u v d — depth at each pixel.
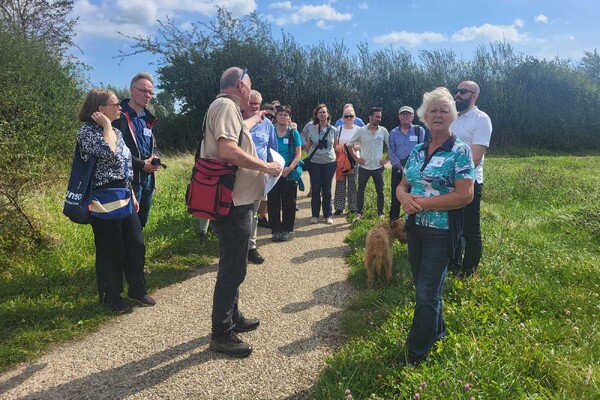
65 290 4.14
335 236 6.49
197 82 22.77
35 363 3.08
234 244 3.03
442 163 2.71
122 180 3.79
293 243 6.16
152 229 6.07
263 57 23.14
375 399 2.45
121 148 3.79
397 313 3.41
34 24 16.42
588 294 3.79
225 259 3.06
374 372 2.75
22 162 6.32
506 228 5.88
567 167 13.88
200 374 2.92
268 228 7.09
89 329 3.57
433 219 2.75
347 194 7.94
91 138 3.54
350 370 2.79
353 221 7.09
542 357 2.73
